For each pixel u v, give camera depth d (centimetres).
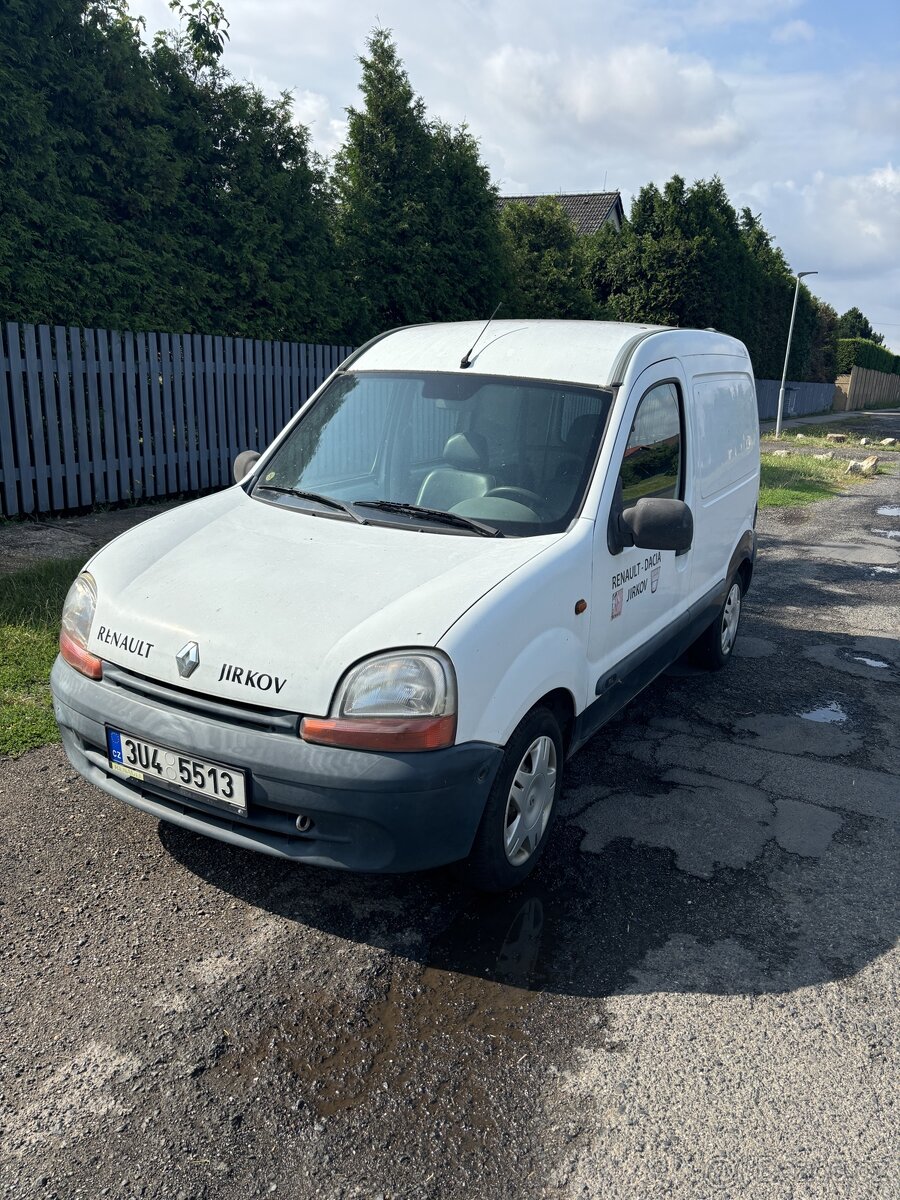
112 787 308
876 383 5519
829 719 516
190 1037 255
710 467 500
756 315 3164
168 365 1000
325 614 289
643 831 381
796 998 283
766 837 381
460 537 340
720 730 495
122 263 989
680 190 2709
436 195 1481
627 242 2755
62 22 927
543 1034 263
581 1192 214
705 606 512
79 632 321
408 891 329
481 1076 247
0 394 833
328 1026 262
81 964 282
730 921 322
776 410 3631
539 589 310
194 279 1095
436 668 272
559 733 338
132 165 1022
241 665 279
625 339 415
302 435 421
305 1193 211
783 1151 227
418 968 288
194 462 1052
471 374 401
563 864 353
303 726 269
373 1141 225
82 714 305
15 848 340
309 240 1266
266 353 1121
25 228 902
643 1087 246
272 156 1212
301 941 298
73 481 912
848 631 701
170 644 292
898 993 288
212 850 345
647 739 479
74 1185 210
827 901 337
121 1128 226
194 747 279
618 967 294
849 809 409
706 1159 224
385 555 325
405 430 395
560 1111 237
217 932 300
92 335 909
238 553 332
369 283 1438
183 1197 209
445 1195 212
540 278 2061
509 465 369
